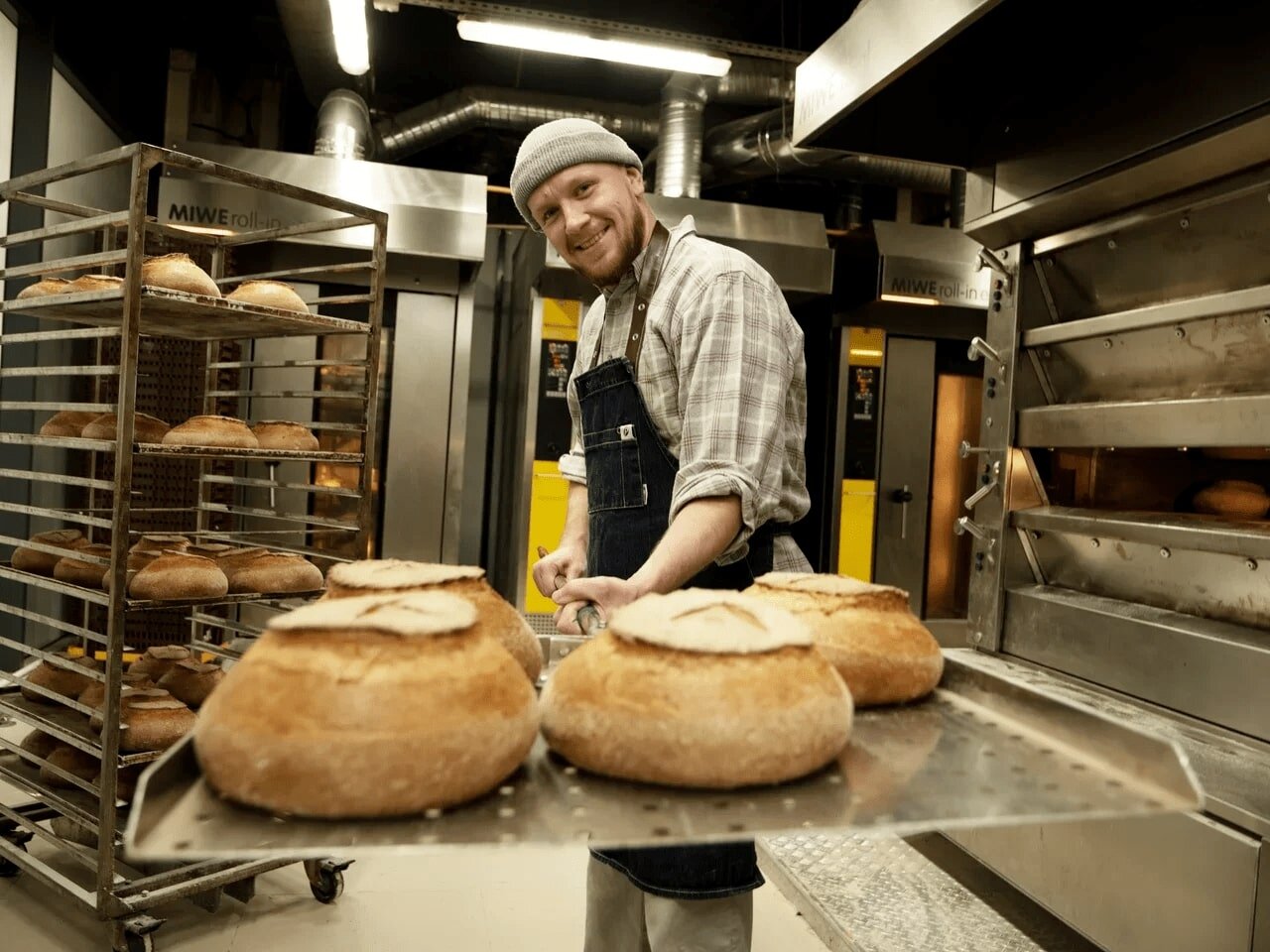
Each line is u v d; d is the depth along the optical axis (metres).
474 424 5.16
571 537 1.63
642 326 1.38
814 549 4.75
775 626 0.75
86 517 1.79
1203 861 1.41
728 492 1.11
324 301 2.24
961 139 2.35
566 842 0.53
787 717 0.65
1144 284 2.03
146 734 1.88
